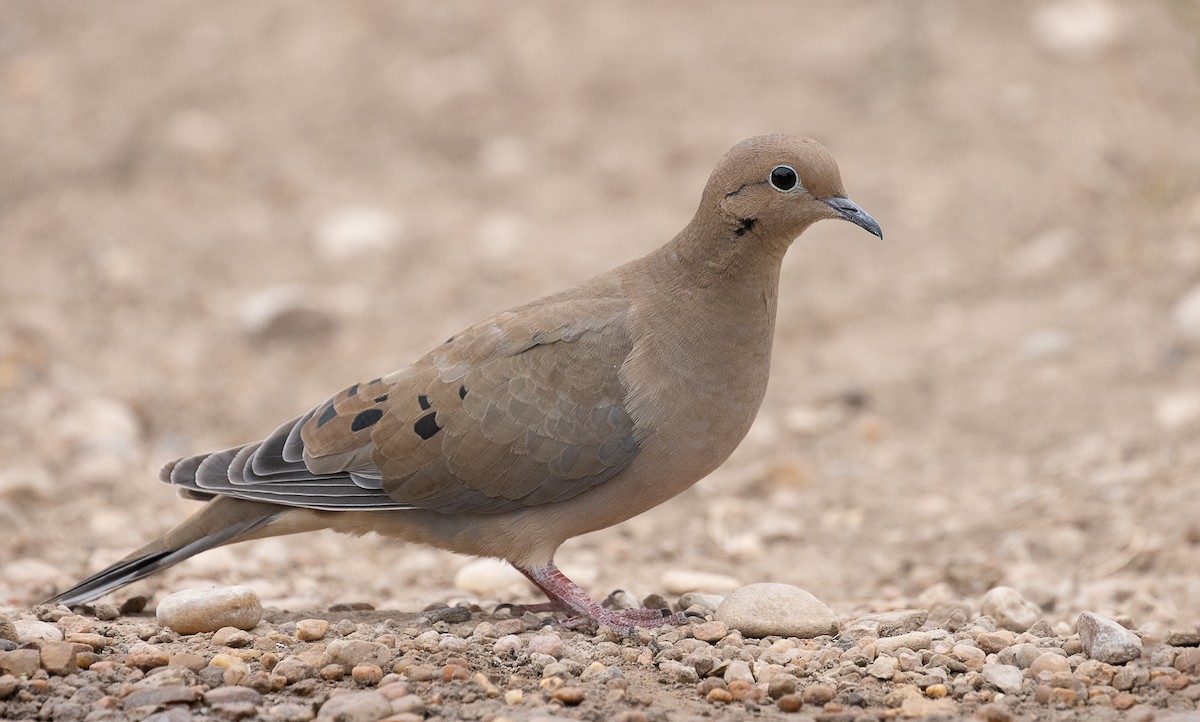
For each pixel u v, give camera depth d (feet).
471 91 73.51
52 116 73.77
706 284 26.61
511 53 77.41
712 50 76.33
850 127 68.28
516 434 26.55
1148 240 54.70
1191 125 62.95
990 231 58.54
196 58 78.59
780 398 49.19
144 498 40.65
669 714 22.30
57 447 43.16
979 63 72.49
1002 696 23.16
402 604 31.42
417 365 27.66
